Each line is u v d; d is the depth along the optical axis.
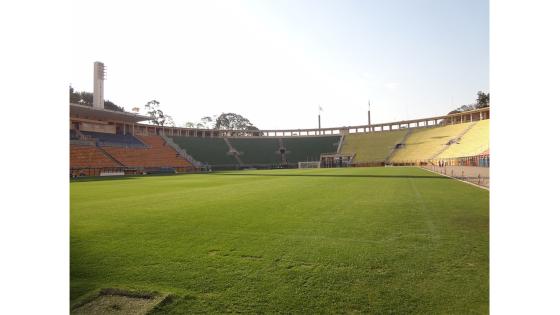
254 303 4.50
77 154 55.38
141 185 26.28
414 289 4.86
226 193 18.70
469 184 22.11
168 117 108.44
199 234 8.40
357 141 89.75
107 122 69.00
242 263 6.11
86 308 4.44
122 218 10.77
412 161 69.81
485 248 6.86
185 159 75.50
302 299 4.59
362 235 8.09
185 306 4.46
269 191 19.50
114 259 6.43
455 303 4.40
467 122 73.12
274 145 95.12
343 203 13.72
